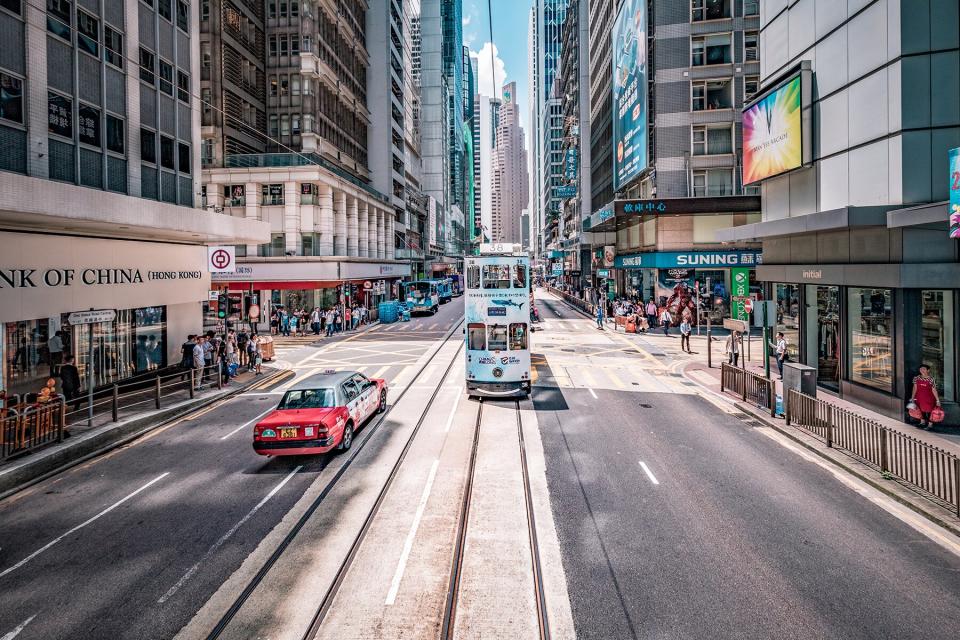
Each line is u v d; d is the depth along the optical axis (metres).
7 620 6.46
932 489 9.65
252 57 44.12
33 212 12.81
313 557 7.83
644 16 37.91
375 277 53.00
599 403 17.17
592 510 9.29
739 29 37.09
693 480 10.64
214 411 16.91
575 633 6.08
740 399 17.22
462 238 171.12
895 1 14.05
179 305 23.08
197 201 22.56
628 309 39.56
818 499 9.71
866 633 6.06
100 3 17.34
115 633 6.20
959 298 13.38
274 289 41.03
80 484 10.84
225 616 6.45
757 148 21.06
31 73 14.77
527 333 17.53
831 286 18.12
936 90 13.68
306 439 11.34
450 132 147.25
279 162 41.69
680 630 6.12
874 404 15.12
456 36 155.88
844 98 16.31
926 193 13.75
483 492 10.10
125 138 18.41
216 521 9.06
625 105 44.50
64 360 16.77
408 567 7.51
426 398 17.91
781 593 6.82
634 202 35.69
